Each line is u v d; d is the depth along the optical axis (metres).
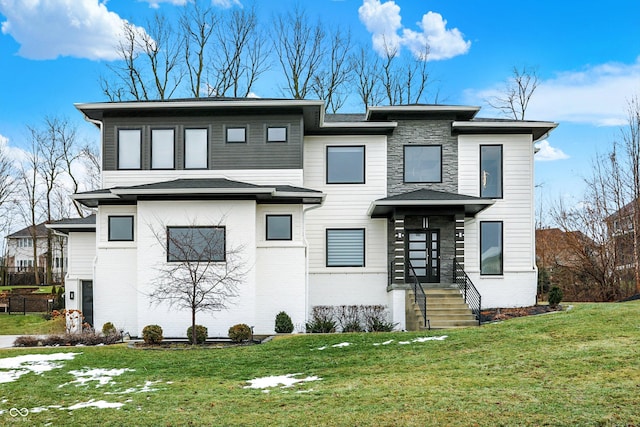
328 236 22.69
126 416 10.02
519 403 8.88
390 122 22.52
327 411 9.35
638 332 13.01
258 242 19.84
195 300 17.94
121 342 18.11
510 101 41.03
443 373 11.30
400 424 8.44
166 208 19.22
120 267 19.89
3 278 48.09
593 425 7.84
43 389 12.27
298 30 38.16
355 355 13.98
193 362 14.40
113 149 21.41
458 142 22.91
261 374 12.84
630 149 31.25
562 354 11.72
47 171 43.75
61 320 24.81
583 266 30.62
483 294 22.45
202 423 9.33
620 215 31.05
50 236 47.06
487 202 20.20
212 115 21.47
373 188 22.72
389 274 22.36
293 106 21.12
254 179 21.23
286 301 19.69
